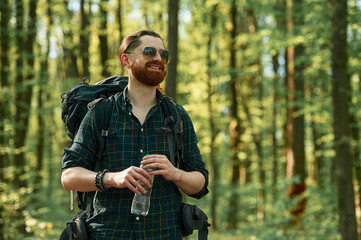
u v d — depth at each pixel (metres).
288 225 9.51
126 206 1.66
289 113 10.50
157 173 1.58
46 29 12.55
